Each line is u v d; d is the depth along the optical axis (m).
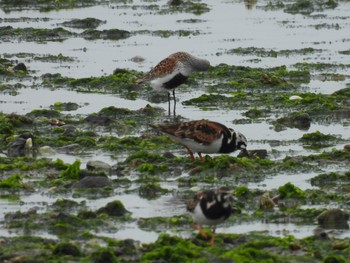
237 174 19.19
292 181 18.81
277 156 20.78
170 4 43.03
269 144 21.84
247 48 33.44
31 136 21.67
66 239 15.15
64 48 34.00
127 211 16.67
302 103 25.62
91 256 14.05
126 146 21.42
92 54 33.03
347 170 19.55
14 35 35.91
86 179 18.30
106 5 43.16
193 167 19.62
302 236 15.52
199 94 27.44
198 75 29.42
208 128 19.36
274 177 19.11
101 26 38.09
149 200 17.48
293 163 19.81
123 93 27.61
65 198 17.55
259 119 24.36
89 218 16.20
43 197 17.64
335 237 15.41
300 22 38.59
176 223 15.98
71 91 27.78
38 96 27.05
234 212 16.70
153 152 21.02
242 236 15.24
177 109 25.59
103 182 18.28
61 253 14.26
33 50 33.66
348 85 28.19
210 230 15.55
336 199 17.48
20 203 17.23
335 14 40.28
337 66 30.58
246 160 19.73
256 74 29.20
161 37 35.88
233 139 19.50
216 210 14.39
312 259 14.26
